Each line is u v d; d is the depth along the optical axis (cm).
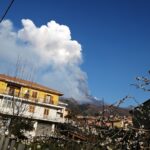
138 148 798
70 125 1249
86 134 961
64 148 1245
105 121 904
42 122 5056
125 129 825
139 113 862
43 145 1548
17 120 2809
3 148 634
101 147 820
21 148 568
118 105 884
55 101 5506
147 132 789
